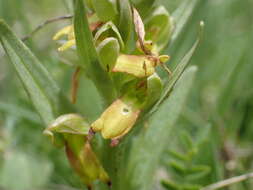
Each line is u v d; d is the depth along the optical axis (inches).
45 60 5.6
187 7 4.0
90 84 5.2
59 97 3.7
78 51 3.3
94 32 3.4
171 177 4.4
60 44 3.7
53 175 4.5
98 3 3.3
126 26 3.3
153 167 4.1
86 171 3.6
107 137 3.2
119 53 3.3
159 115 4.1
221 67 5.7
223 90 5.1
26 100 5.1
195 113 5.2
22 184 4.3
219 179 4.2
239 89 5.3
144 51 3.2
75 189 4.3
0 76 5.6
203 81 5.6
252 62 5.4
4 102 5.1
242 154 4.7
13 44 3.5
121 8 3.3
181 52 5.5
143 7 3.5
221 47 5.8
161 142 4.1
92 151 3.6
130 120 3.2
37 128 4.8
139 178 4.1
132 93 3.3
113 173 3.7
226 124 5.0
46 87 3.7
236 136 5.0
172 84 3.3
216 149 4.6
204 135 4.2
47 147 4.7
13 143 4.7
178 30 3.9
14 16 5.5
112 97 3.5
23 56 3.5
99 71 3.4
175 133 4.8
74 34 3.3
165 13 3.6
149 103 3.3
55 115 3.7
